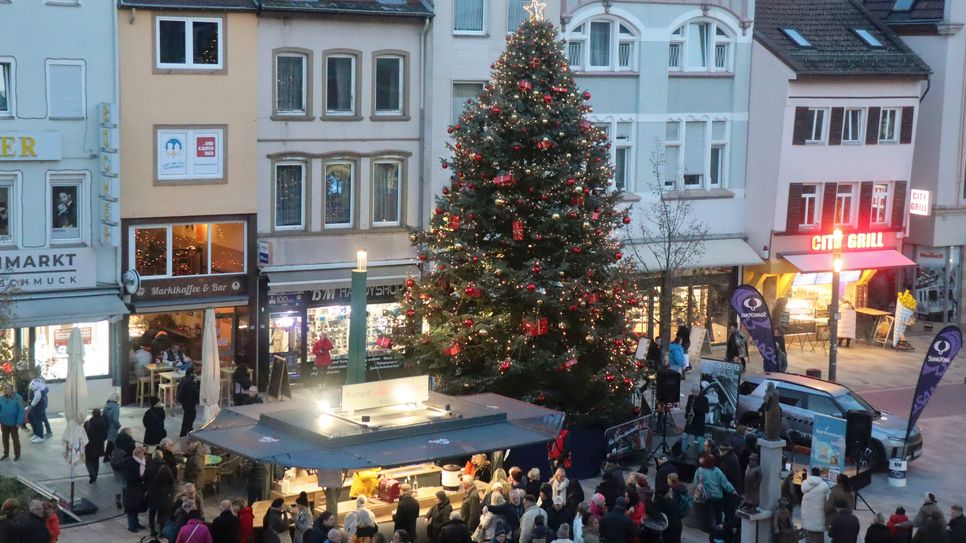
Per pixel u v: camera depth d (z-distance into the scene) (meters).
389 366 40.31
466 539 23.22
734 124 45.75
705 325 45.84
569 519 24.48
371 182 39.66
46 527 22.66
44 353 35.19
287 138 38.22
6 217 34.50
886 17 49.91
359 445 24.03
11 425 30.81
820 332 46.97
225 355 37.94
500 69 32.66
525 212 32.22
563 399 32.56
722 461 28.45
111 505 28.25
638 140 44.00
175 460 27.52
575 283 31.39
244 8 36.75
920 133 49.31
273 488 27.41
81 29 34.75
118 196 34.97
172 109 36.25
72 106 34.88
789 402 33.19
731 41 45.28
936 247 49.50
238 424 25.33
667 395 32.75
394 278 39.59
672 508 25.56
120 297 35.88
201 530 22.55
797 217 45.66
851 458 30.97
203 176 36.94
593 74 42.91
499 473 26.34
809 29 46.88
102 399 35.81
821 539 26.72
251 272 37.81
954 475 32.53
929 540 25.06
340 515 25.81
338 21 38.44
